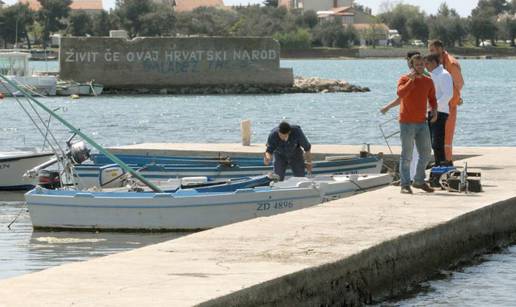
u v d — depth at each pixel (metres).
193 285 19.89
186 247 23.73
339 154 49.22
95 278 20.47
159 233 36.34
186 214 36.16
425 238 26.34
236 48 149.62
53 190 37.09
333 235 25.30
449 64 36.84
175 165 43.69
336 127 95.56
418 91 32.16
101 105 127.12
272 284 20.42
